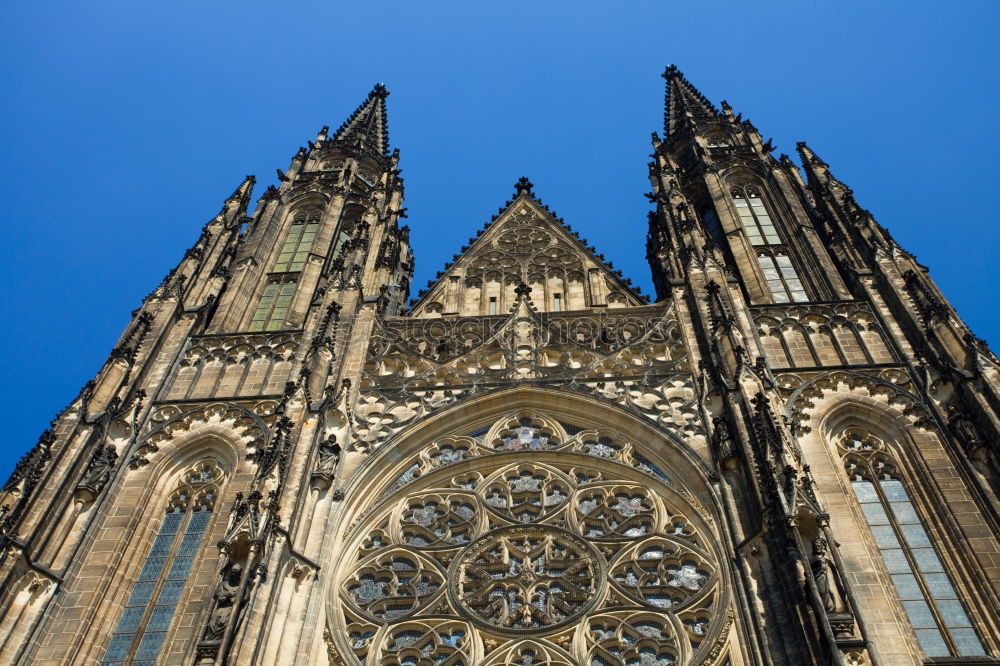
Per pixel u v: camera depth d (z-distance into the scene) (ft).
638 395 202.69
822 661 134.00
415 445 197.88
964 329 197.77
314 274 270.05
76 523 178.70
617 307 241.96
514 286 260.42
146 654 162.09
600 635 159.33
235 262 272.51
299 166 331.77
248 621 147.74
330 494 181.16
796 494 153.17
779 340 217.15
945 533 169.89
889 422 192.34
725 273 233.55
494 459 193.16
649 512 180.24
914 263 229.04
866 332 217.97
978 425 180.75
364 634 163.02
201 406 206.28
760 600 153.07
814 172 287.48
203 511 188.44
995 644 151.64
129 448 196.54
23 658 156.46
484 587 167.84
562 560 171.53
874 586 157.69
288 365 220.23
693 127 339.77
